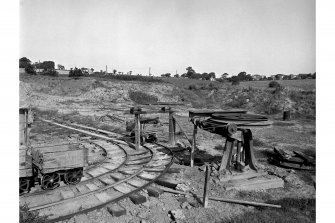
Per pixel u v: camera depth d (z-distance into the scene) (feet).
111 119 90.68
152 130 58.65
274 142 59.06
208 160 43.09
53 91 143.95
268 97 131.95
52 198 27.50
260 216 24.77
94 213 24.57
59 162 29.32
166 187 31.53
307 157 39.58
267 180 32.35
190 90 172.35
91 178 33.04
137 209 25.86
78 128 75.97
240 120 33.60
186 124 81.71
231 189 30.83
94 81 162.20
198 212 25.61
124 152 48.16
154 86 165.68
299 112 109.81
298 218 25.02
